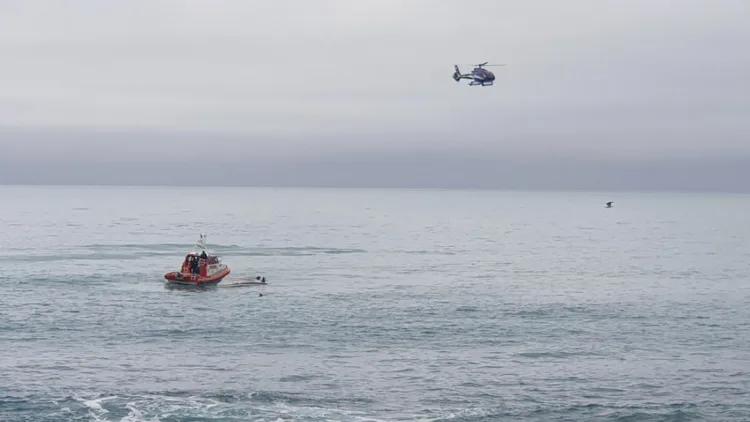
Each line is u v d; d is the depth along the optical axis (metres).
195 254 121.31
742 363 72.19
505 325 88.69
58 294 108.31
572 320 91.88
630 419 57.25
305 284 122.75
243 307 99.75
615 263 159.62
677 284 125.75
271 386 64.12
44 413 57.06
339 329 85.88
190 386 63.84
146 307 99.06
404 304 102.75
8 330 83.62
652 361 72.75
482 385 64.88
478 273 140.12
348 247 195.25
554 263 159.25
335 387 64.00
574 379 66.81
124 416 56.72
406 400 60.91
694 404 60.53
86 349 75.69
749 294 114.06
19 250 171.88
